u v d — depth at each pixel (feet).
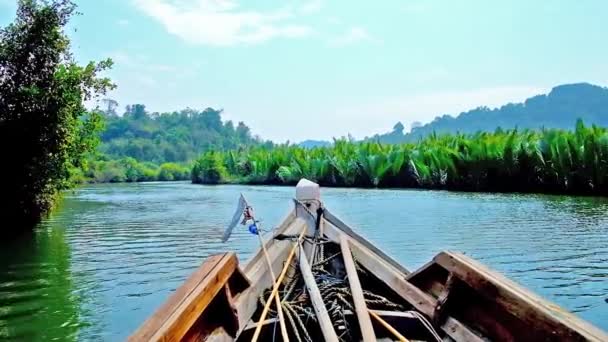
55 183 59.88
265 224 56.59
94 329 23.00
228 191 133.18
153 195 117.70
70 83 55.21
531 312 9.47
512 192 107.96
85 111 58.80
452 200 87.51
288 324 13.08
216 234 50.44
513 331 10.37
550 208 72.43
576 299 27.73
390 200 87.92
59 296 28.30
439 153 121.80
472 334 11.55
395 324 12.90
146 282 31.27
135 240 47.16
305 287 15.08
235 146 536.83
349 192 111.65
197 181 212.43
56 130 55.11
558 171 102.27
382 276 15.53
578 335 8.30
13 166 54.80
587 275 32.55
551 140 103.45
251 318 13.99
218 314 12.60
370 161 134.51
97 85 57.67
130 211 75.77
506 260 37.01
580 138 99.91
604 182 96.17
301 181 23.89
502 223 56.03
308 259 18.43
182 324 9.82
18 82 54.60
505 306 10.24
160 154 450.71
